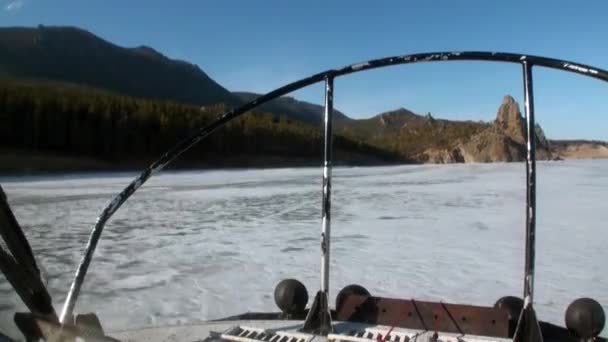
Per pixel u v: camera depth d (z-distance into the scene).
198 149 59.44
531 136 1.58
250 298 4.80
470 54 1.68
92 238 1.79
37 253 6.94
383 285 5.27
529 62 1.60
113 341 1.46
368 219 10.45
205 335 1.95
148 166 1.90
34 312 1.49
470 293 4.95
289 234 8.58
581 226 9.23
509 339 1.67
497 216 10.80
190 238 8.20
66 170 45.22
